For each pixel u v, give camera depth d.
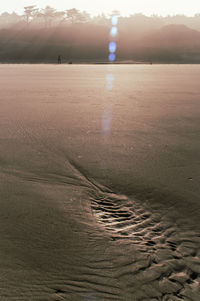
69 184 3.93
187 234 2.81
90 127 7.25
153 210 3.30
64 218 3.03
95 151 5.37
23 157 4.94
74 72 37.78
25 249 2.50
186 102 11.59
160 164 4.71
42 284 2.11
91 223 2.96
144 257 2.43
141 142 6.00
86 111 9.52
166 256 2.46
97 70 43.53
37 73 35.03
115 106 10.66
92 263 2.35
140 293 2.07
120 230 2.84
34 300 1.96
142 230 2.86
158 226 2.95
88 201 3.46
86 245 2.58
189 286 2.14
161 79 25.53
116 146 5.70
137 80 24.44
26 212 3.13
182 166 4.62
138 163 4.77
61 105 10.71
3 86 18.41
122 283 2.15
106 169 4.48
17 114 8.80
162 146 5.70
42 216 3.06
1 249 2.49
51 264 2.32
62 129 7.00
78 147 5.59
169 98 12.89
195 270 2.30
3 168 4.41
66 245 2.57
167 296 2.05
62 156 5.05
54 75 31.22
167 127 7.31
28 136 6.31
